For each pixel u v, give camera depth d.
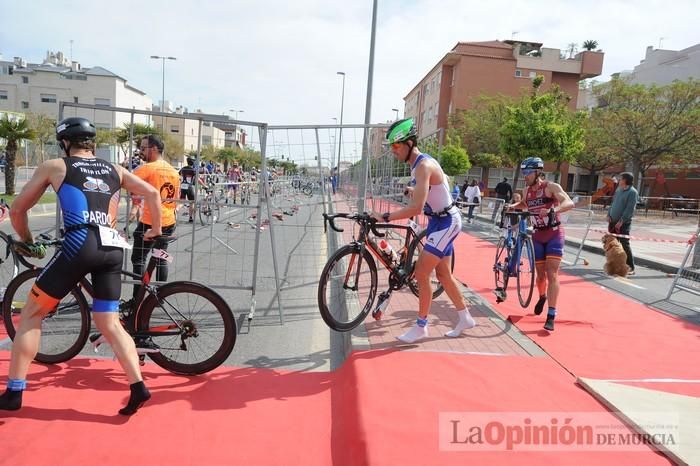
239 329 4.66
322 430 2.86
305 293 6.17
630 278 8.16
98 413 2.90
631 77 28.59
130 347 2.94
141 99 50.53
